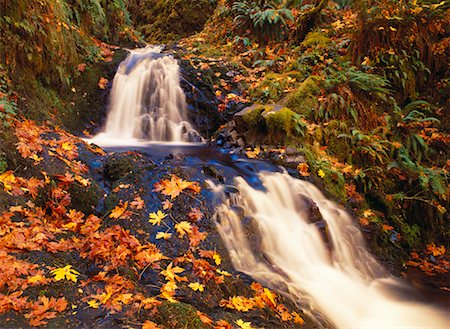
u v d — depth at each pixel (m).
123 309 2.62
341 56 7.48
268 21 9.07
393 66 6.96
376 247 5.18
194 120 7.51
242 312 3.08
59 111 6.42
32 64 5.94
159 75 7.63
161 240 3.59
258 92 7.50
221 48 9.44
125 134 7.30
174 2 13.16
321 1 8.72
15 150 4.17
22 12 5.71
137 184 4.18
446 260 5.47
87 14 8.28
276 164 5.55
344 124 6.23
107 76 7.69
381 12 6.96
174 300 2.85
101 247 3.24
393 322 3.83
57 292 2.71
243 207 4.38
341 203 5.39
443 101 7.04
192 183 4.31
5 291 2.59
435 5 7.02
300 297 3.69
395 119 6.59
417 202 5.95
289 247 4.39
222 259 3.70
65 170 4.32
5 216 3.38
